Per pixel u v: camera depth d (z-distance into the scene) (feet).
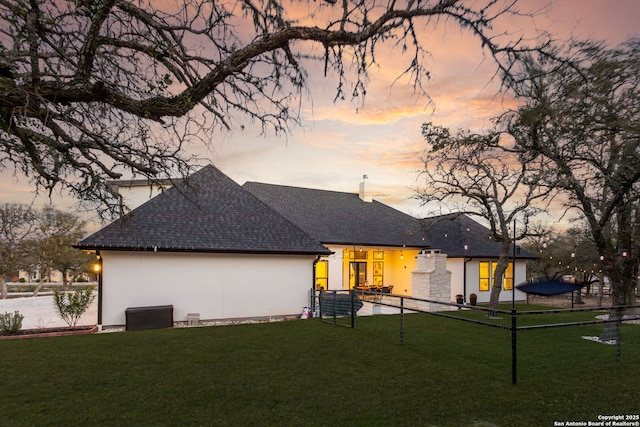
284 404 16.71
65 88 10.20
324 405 16.61
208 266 43.73
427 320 42.04
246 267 45.42
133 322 38.06
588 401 17.43
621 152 24.34
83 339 30.17
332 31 10.13
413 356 25.23
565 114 18.22
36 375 20.59
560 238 84.64
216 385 19.08
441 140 44.83
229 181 56.75
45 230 80.79
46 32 11.22
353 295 36.35
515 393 18.35
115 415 15.46
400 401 17.13
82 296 41.88
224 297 44.19
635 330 39.09
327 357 24.72
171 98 10.57
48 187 13.06
